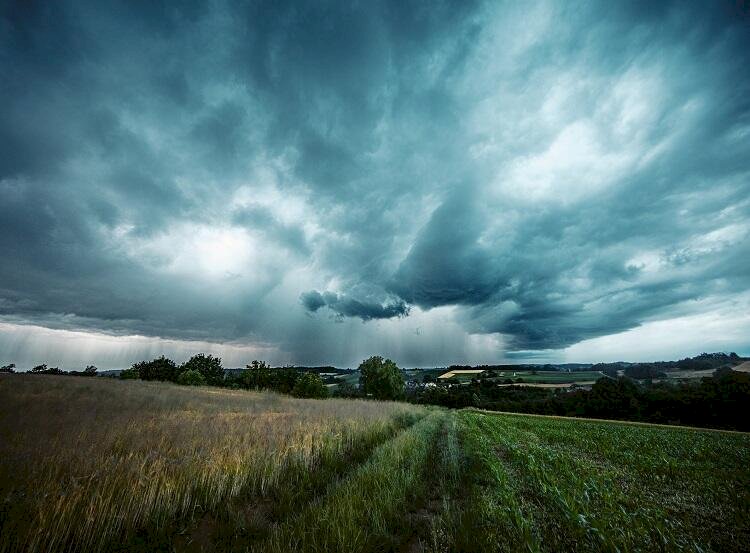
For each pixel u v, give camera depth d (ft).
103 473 23.20
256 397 116.16
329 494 27.04
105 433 34.24
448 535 20.24
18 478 21.06
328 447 38.70
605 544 20.11
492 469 35.83
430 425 84.79
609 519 23.40
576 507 25.68
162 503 21.42
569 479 35.09
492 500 26.71
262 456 31.24
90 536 17.85
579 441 76.07
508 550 18.83
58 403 52.95
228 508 23.11
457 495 29.25
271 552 17.70
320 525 20.58
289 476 30.55
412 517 24.20
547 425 122.93
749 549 22.00
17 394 58.95
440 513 24.85
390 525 21.84
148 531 19.80
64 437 31.14
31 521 16.89
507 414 217.97
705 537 23.68
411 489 29.14
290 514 23.81
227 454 30.58
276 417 58.08
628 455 57.52
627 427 134.62
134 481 22.66
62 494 18.71
